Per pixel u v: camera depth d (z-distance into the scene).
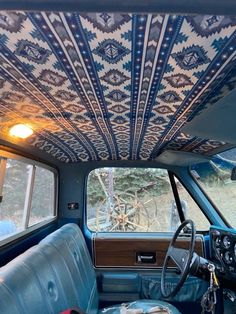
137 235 3.02
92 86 1.07
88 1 0.42
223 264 2.32
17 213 2.20
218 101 1.22
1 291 1.06
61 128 1.81
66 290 1.60
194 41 0.74
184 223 2.20
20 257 1.44
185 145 2.37
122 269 2.86
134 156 3.02
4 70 0.94
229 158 2.67
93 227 3.20
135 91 1.12
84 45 0.77
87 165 3.25
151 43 0.75
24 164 2.30
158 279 2.74
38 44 0.77
